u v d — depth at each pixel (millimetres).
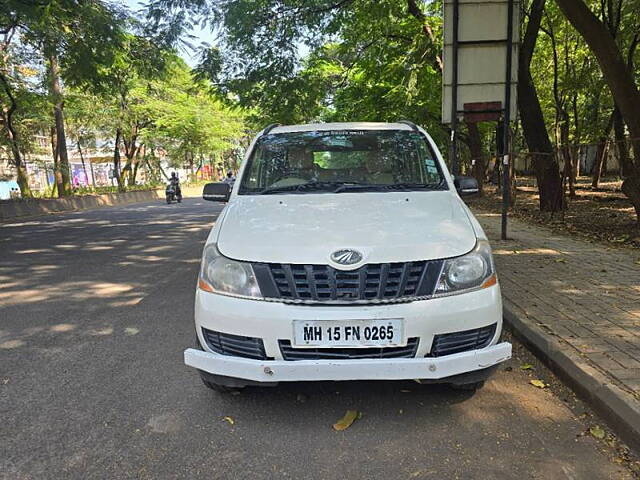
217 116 36406
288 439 2842
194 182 45344
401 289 2766
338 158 4199
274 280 2812
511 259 6699
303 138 4434
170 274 7078
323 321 2730
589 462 2586
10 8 10070
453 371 2723
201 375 3107
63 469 2602
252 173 4152
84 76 12172
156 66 13359
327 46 16062
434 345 2803
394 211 3318
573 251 7164
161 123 30531
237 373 2791
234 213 3473
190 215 16391
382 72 15781
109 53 11984
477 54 7434
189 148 36250
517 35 7305
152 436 2893
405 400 3252
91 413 3164
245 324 2809
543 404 3182
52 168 23688
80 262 8172
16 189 28469
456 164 7684
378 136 4422
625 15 12992
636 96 7922
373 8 11852
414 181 4020
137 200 29734
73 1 10672
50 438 2889
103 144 38469
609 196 16406
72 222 14836
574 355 3516
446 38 7383
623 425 2779
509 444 2756
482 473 2508
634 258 6582
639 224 8664
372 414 3094
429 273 2807
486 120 7754
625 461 2596
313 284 2768
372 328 2734
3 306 5621
